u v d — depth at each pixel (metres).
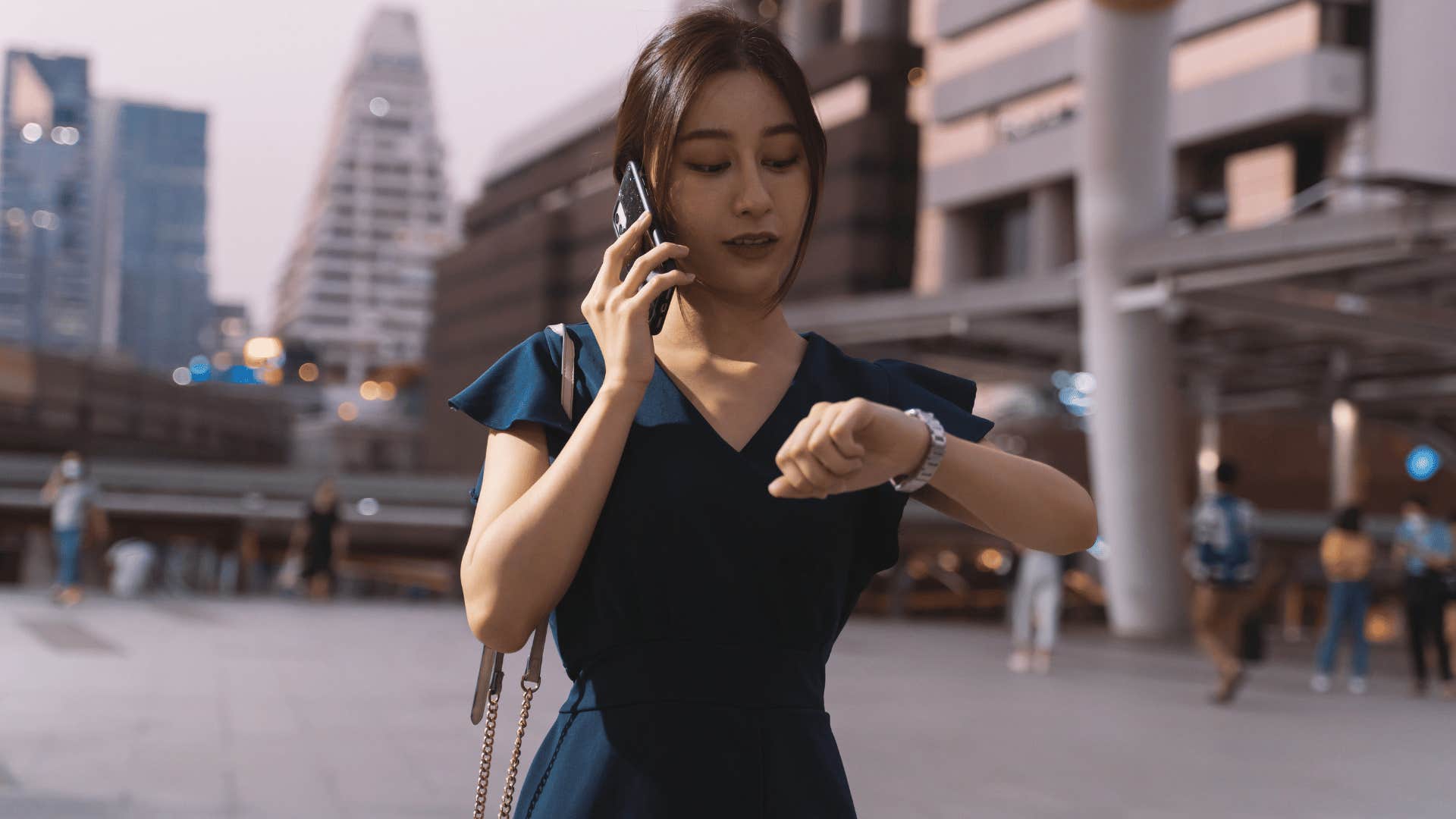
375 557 32.91
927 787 6.27
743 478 1.42
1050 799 6.09
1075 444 46.03
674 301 1.51
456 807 5.41
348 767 6.22
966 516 1.50
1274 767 7.40
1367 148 48.38
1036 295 23.48
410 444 117.75
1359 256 18.34
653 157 1.44
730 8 1.47
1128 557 21.94
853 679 11.81
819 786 1.45
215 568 32.69
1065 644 18.98
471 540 1.42
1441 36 46.53
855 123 69.00
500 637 1.38
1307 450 54.03
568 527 1.33
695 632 1.43
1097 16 21.23
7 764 5.97
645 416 1.44
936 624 23.59
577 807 1.42
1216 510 11.25
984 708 9.86
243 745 6.71
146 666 10.10
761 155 1.43
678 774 1.41
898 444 1.28
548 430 1.47
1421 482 51.06
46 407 62.69
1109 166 21.50
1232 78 51.00
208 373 120.50
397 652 12.21
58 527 16.91
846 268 68.38
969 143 62.84
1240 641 14.94
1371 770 7.46
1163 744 8.20
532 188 109.06
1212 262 19.91
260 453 91.88
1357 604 12.83
